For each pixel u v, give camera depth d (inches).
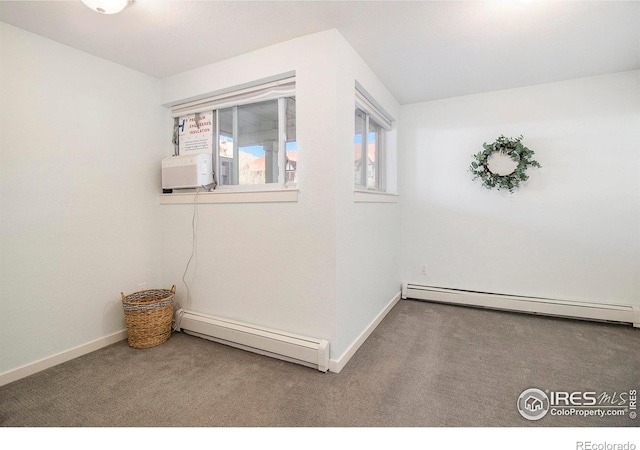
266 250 86.0
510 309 116.3
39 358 77.2
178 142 108.7
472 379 71.4
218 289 95.7
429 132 130.6
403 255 136.9
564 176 109.7
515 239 117.9
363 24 72.8
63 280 82.2
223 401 63.5
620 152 102.7
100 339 90.1
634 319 99.3
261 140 93.3
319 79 76.2
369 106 104.8
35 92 76.4
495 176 115.9
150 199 104.8
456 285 128.4
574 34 77.3
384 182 134.0
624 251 103.3
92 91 88.0
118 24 72.3
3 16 68.7
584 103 106.2
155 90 105.3
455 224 127.6
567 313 107.6
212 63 93.5
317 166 77.3
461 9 67.0
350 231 84.6
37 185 77.0
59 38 78.7
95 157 89.0
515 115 115.7
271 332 83.3
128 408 61.4
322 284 77.7
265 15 68.9
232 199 91.3
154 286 106.2
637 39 79.7
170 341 94.3
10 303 72.4
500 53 87.7
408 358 82.0
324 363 74.3
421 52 86.9
